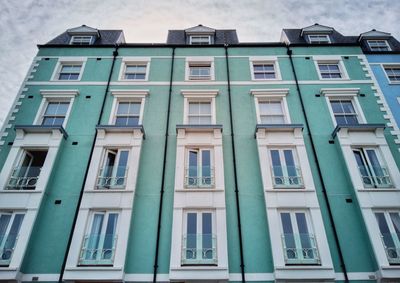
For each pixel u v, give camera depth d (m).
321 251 9.61
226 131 13.09
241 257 9.75
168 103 14.12
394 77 15.62
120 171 11.77
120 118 13.84
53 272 9.48
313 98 14.34
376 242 9.71
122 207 10.56
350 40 17.95
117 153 12.23
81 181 11.52
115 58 16.14
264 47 16.81
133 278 9.40
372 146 12.20
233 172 11.81
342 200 11.06
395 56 16.34
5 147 12.35
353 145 12.15
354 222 10.55
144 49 16.72
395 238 9.87
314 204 10.62
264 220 10.59
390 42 17.42
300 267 9.28
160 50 16.67
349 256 9.84
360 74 15.36
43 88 14.62
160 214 10.67
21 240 9.72
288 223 10.45
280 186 11.17
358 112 13.78
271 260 9.76
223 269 9.33
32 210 10.37
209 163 12.09
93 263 9.53
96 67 15.72
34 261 9.69
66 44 16.58
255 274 9.48
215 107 13.97
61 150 12.25
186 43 17.78
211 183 11.42
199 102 14.48
